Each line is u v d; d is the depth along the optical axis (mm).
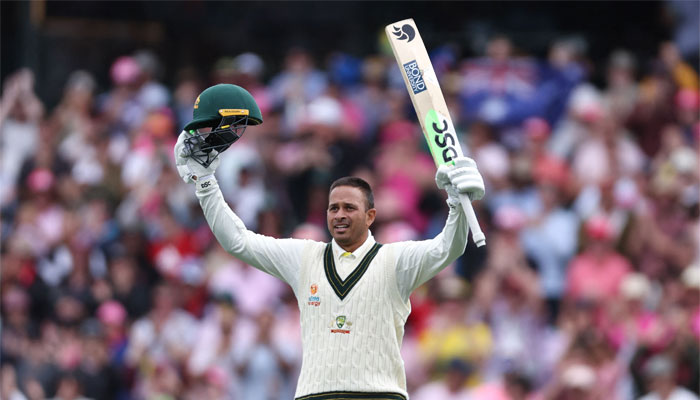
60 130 63906
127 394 50688
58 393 50531
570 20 70625
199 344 49938
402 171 56594
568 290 49531
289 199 57594
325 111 59594
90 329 51438
